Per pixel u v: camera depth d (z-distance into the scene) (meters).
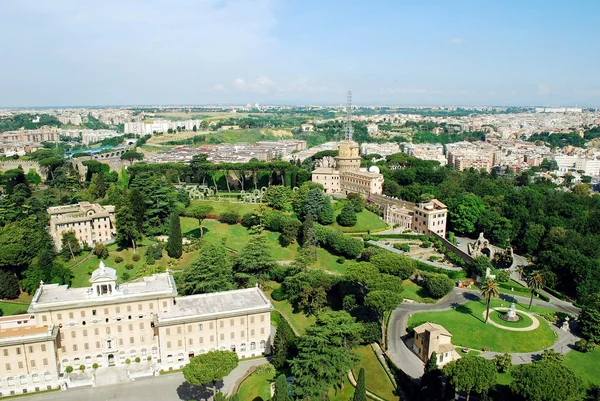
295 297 180.75
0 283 176.88
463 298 190.62
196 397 134.38
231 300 161.62
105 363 147.75
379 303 151.12
